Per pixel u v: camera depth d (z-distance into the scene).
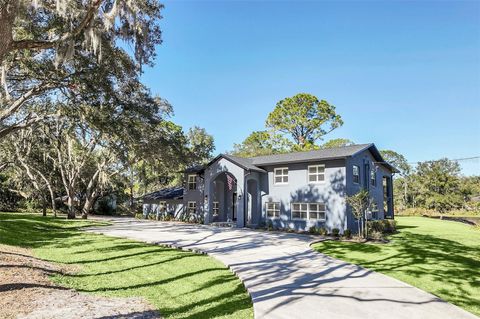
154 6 12.18
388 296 7.30
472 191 48.91
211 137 48.34
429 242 17.22
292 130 46.19
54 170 31.78
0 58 6.18
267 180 25.02
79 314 5.52
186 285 8.17
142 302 6.63
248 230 22.28
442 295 7.55
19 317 5.19
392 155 66.38
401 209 51.28
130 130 18.03
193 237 17.77
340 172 21.14
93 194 30.64
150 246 14.44
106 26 7.99
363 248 14.88
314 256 12.28
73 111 15.23
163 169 32.12
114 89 15.65
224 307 6.47
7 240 13.75
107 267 10.09
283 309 6.29
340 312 6.18
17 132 23.48
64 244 14.42
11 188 37.34
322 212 21.78
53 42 7.85
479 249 15.05
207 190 26.92
